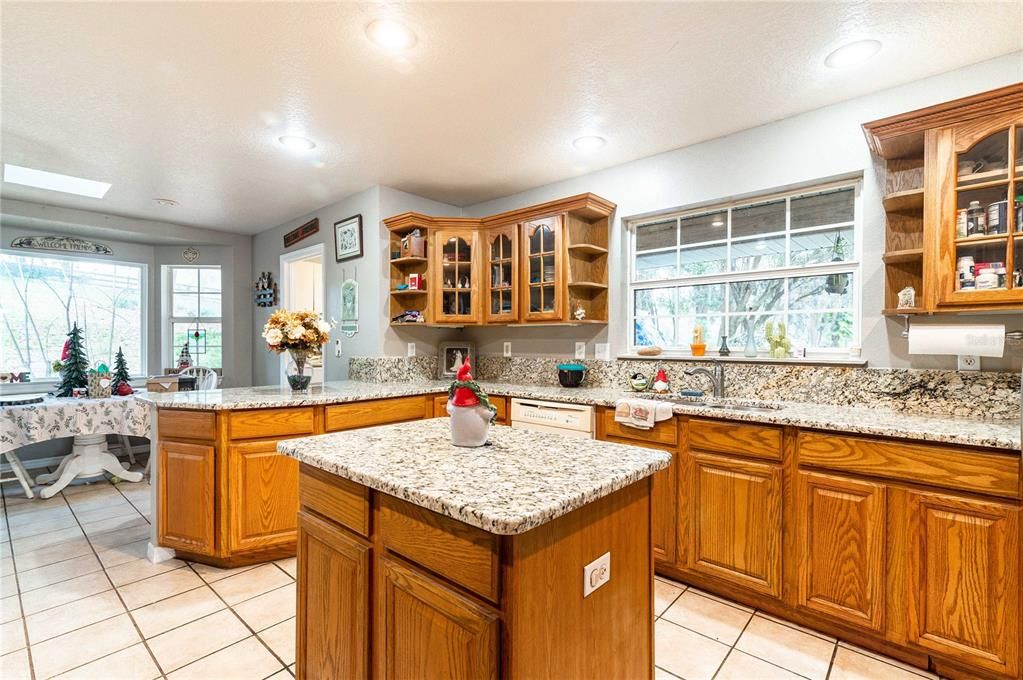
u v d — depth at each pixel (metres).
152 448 2.65
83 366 3.99
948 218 1.89
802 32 1.85
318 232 4.24
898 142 2.05
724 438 2.16
